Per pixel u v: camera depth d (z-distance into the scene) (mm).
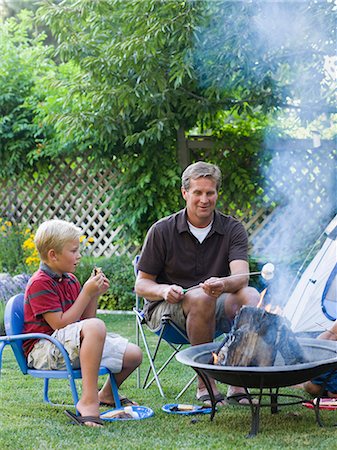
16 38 7988
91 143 6816
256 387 2580
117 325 5738
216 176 3348
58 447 2455
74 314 2938
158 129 6129
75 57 6195
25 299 2986
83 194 7309
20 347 2945
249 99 6164
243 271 3285
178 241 3398
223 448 2418
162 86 5930
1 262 6984
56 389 3572
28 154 7211
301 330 3834
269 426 2746
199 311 3109
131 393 3502
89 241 7172
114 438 2584
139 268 3438
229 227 3430
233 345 2664
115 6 5973
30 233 7344
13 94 7285
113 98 6082
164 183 6590
